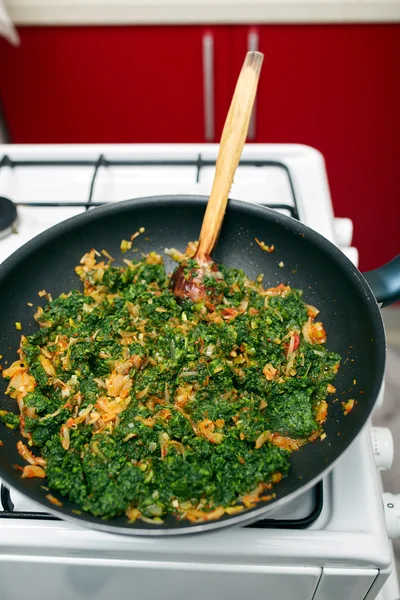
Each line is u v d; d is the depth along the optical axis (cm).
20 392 62
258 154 86
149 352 66
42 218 80
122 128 131
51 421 59
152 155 86
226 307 69
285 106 124
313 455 57
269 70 118
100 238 73
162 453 56
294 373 63
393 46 113
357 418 54
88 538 54
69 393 62
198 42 114
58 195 83
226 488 55
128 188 84
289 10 107
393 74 117
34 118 129
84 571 57
